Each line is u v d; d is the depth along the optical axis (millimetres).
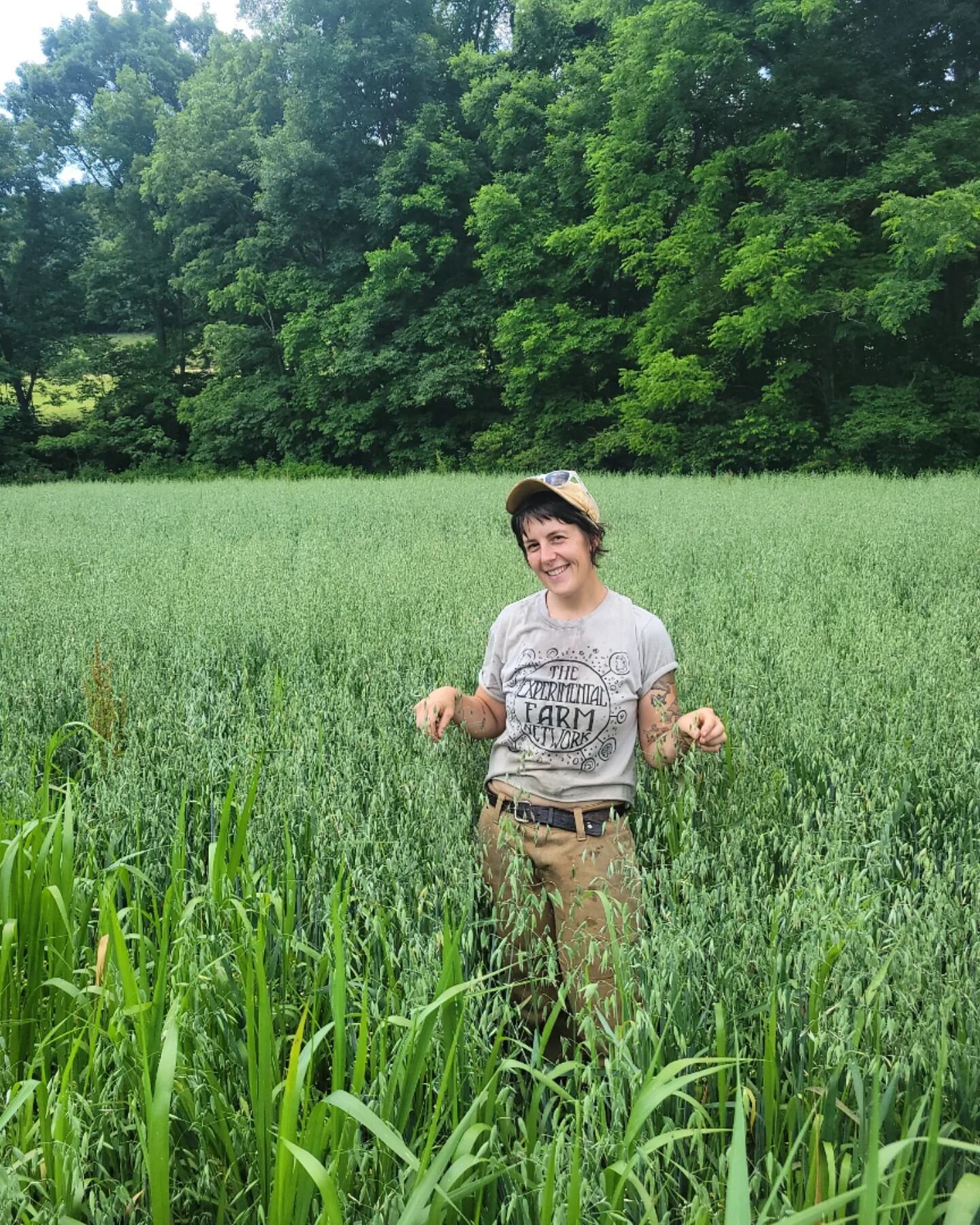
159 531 11719
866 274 22141
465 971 1992
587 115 27891
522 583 6230
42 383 42250
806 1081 1644
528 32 30531
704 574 7016
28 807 2652
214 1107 1603
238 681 4324
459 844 2350
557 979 2252
